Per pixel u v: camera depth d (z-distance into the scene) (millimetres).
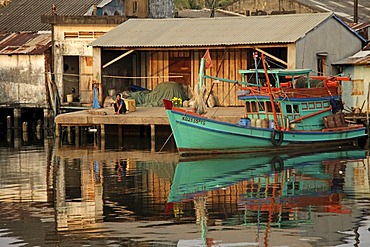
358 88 86938
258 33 84875
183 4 167750
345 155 71125
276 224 46625
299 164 66125
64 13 110438
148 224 47062
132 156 72250
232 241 43656
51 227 46750
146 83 92625
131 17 94438
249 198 53125
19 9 113750
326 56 87188
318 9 126875
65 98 94188
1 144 84125
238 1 137250
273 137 71938
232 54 88312
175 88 88438
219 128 70250
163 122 78625
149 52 92375
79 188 57656
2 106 95312
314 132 74500
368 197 53062
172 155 72250
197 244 43219
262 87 73000
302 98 74125
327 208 50094
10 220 48438
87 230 46094
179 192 55469
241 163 67000
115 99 86500
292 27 85000
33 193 56219
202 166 65812
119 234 45188
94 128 88750
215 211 49812
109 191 56344
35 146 81812
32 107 94375
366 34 105500
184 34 88125
